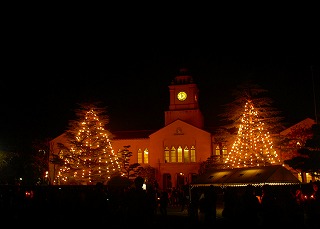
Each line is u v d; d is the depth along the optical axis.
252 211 14.96
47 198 22.28
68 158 48.09
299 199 20.33
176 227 22.61
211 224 19.56
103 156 49.09
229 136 48.28
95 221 17.89
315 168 30.77
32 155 52.44
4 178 42.28
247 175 30.44
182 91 67.19
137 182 11.17
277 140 45.41
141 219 10.94
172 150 63.38
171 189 55.19
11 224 19.38
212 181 33.12
